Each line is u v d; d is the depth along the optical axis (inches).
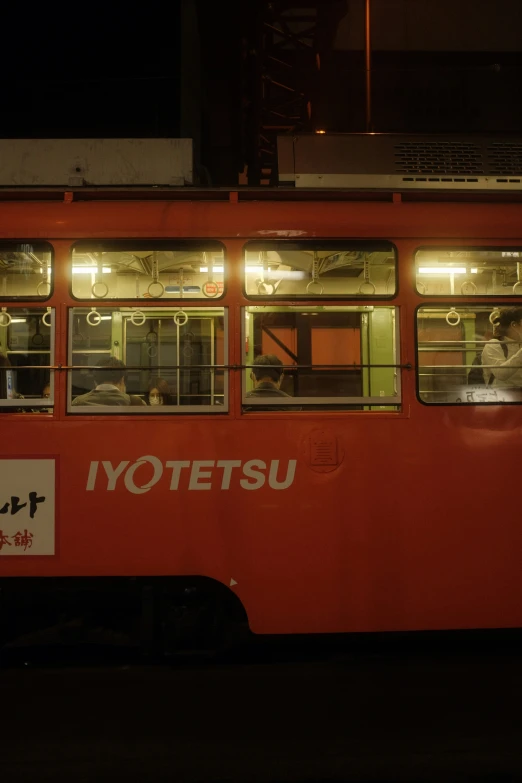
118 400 157.5
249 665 171.2
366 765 120.9
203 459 156.8
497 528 159.5
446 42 482.9
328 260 161.9
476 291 163.2
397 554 157.5
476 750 125.8
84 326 158.4
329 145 183.2
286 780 117.6
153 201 163.9
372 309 162.1
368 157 182.2
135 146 180.5
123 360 158.6
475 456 160.1
